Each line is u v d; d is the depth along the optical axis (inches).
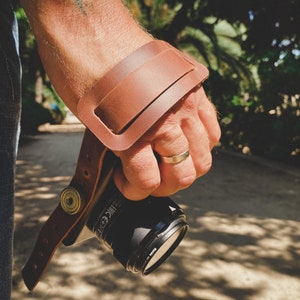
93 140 26.5
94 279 104.2
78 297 95.4
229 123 357.1
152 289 100.0
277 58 291.1
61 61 24.5
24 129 504.1
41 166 278.2
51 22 24.2
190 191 203.2
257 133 327.6
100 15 24.3
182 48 461.1
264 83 317.7
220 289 101.1
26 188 207.8
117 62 24.2
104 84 24.0
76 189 27.9
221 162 292.0
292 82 289.6
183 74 24.5
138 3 420.8
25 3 24.8
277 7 267.1
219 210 170.7
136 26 25.5
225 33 458.9
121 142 23.5
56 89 25.6
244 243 132.0
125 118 23.7
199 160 25.5
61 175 246.4
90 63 24.3
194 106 24.9
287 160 290.7
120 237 29.2
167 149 24.2
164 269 110.5
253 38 296.2
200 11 311.7
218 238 135.6
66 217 28.9
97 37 24.2
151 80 23.9
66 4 24.0
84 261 114.1
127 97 23.8
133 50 24.6
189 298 96.5
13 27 29.9
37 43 25.6
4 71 27.8
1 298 29.1
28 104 563.2
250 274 109.7
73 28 24.2
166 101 23.6
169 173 24.9
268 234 141.5
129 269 29.3
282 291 101.2
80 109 24.1
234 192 205.2
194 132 25.0
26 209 167.0
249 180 235.8
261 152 323.0
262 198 194.1
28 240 129.6
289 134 286.2
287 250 127.3
